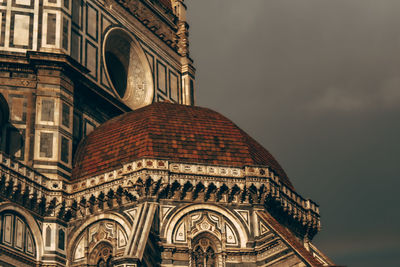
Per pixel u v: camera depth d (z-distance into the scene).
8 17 77.00
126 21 89.81
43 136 72.50
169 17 99.75
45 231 68.88
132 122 74.75
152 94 90.56
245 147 72.50
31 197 68.19
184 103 96.25
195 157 70.25
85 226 69.38
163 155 69.56
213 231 68.06
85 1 83.31
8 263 64.81
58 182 70.69
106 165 71.06
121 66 91.19
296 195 75.62
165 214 67.56
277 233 66.44
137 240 62.69
